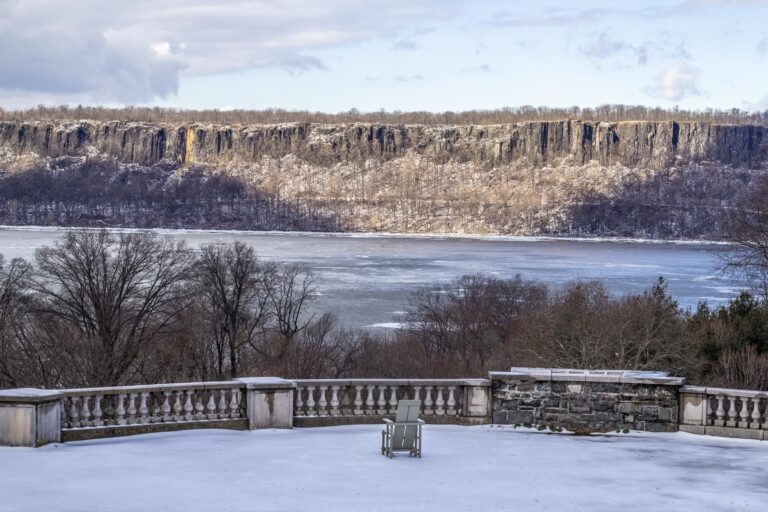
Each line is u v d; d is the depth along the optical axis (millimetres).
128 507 20406
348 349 105812
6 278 122062
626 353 68688
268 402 30797
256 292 114125
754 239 75000
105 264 94125
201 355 93500
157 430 29719
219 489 22281
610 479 24328
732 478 24656
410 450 26719
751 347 64250
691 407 31641
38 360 83062
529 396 32500
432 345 110000
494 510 20844
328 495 21922
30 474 23484
